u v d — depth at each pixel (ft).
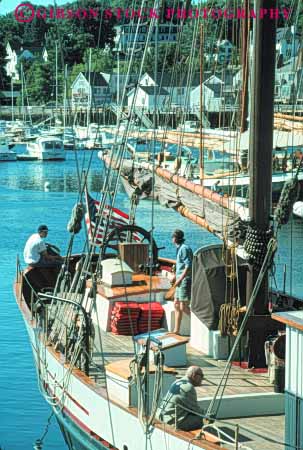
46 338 60.90
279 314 42.04
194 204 64.23
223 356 56.29
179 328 60.85
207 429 45.06
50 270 75.31
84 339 54.34
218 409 47.62
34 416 66.44
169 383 48.93
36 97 493.77
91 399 52.03
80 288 58.95
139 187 75.31
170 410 45.03
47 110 447.01
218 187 121.19
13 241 168.55
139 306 62.85
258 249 53.36
